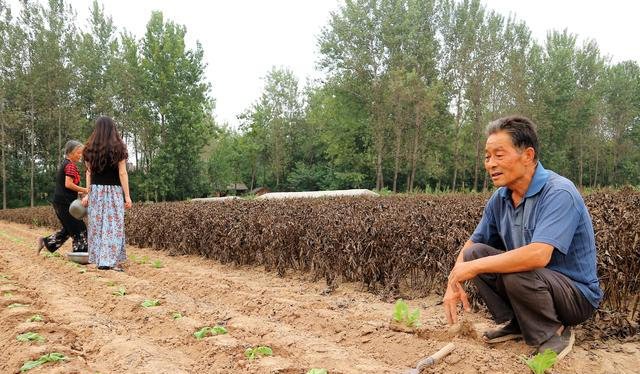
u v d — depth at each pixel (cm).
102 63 5150
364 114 4488
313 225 722
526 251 312
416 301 569
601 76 5650
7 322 436
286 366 323
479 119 4100
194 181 4828
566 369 322
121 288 582
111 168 740
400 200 1226
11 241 1362
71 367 317
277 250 771
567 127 5269
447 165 4794
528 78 4241
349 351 362
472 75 4106
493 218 378
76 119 4675
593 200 818
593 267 337
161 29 4731
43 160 4975
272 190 6297
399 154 4262
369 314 483
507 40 4331
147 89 4694
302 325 453
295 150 6188
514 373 309
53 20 4509
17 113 4409
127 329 443
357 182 4778
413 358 350
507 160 328
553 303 329
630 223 468
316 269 708
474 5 4512
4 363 344
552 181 333
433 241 570
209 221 966
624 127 5872
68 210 838
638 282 445
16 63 4475
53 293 576
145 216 1231
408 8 4362
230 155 5716
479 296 498
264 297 554
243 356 349
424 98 3894
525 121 329
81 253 810
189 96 4738
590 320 413
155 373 318
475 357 329
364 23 4241
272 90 6003
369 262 617
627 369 335
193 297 595
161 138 4666
